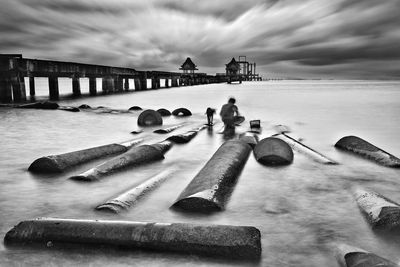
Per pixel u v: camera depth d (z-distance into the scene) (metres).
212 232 3.19
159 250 3.15
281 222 4.01
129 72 44.69
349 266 2.83
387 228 3.71
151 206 4.45
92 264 2.96
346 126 14.10
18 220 3.99
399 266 2.68
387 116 17.97
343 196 5.03
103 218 4.05
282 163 6.92
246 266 2.99
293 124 14.66
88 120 14.53
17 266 2.93
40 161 6.02
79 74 30.11
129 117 15.86
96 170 5.75
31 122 13.54
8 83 21.12
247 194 5.07
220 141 9.77
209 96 37.56
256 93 47.12
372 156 7.49
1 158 7.37
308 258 3.15
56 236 3.30
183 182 5.63
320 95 41.53
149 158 6.95
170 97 34.97
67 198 4.75
